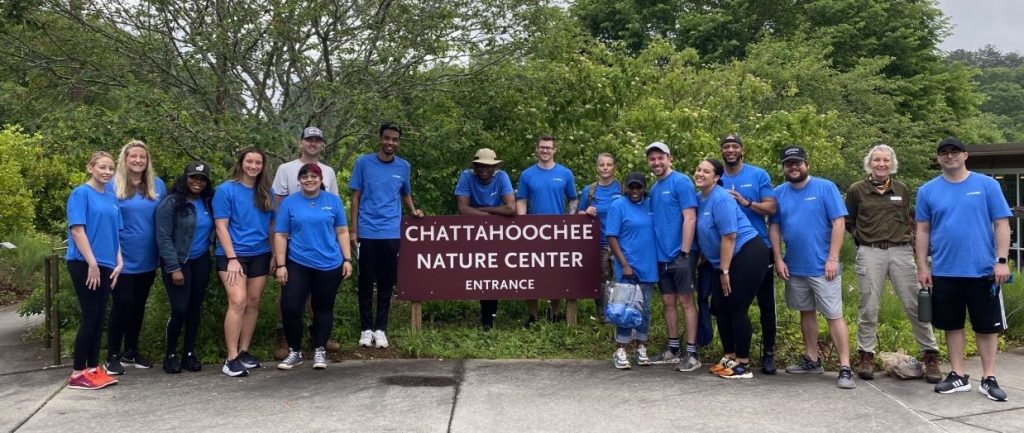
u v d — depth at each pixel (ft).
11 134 45.96
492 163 24.47
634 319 19.92
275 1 23.63
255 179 20.03
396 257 22.97
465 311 27.61
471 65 27.48
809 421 16.10
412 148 26.66
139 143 19.12
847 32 78.54
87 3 24.12
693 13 81.87
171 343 19.74
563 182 24.95
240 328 19.99
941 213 18.39
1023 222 49.44
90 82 25.88
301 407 16.83
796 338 22.25
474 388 18.49
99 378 18.45
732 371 19.63
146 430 15.23
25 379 19.61
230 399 17.43
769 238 20.31
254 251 19.98
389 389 18.34
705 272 20.90
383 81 26.37
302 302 19.86
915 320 19.58
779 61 62.28
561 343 23.02
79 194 17.70
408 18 25.04
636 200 20.65
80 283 17.99
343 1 24.84
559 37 27.86
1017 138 167.12
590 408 16.92
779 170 29.07
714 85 36.22
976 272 17.95
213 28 23.88
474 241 24.25
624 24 83.10
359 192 22.85
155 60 24.88
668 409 16.88
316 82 25.55
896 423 16.01
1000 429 15.78
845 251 42.14
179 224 18.99
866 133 58.85
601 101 29.96
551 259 24.34
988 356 18.20
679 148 27.78
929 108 80.12
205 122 23.32
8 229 45.42
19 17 22.80
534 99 28.66
